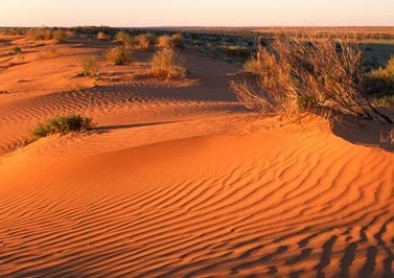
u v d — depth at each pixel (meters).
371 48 61.00
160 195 9.30
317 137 10.33
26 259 7.10
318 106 11.85
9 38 72.56
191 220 7.88
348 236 6.62
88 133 16.67
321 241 6.53
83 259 6.86
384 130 10.50
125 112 21.62
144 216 8.38
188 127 14.95
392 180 8.12
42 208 9.94
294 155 9.77
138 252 6.84
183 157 11.22
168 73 30.77
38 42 61.00
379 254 6.04
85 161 12.60
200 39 85.75
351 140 9.77
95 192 10.27
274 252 6.32
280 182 8.80
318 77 11.80
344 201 7.77
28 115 22.45
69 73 34.78
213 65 38.97
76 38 63.72
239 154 10.54
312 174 8.82
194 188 9.32
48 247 7.52
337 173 8.66
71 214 9.13
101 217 8.68
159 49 46.91
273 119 12.79
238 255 6.32
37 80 34.34
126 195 9.66
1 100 26.20
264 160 9.91
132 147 12.70
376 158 8.84
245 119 14.72
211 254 6.45
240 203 8.30
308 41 11.83
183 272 5.98
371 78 19.27
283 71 12.47
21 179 12.73
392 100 14.51
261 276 5.70
